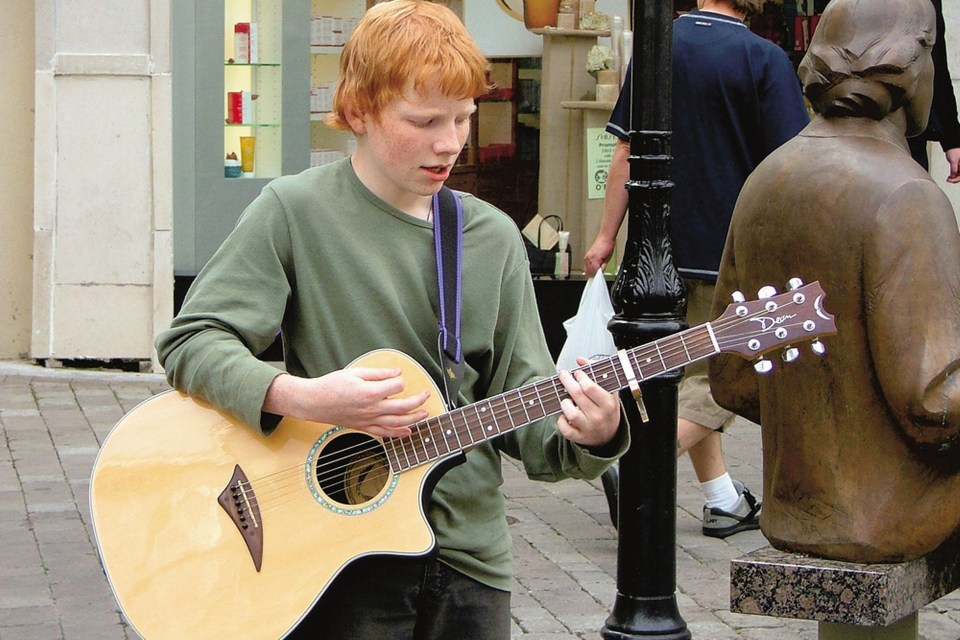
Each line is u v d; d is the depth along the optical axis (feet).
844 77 17.71
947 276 16.94
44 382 45.03
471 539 14.61
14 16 46.21
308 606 14.06
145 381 45.16
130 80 45.32
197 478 14.62
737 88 29.14
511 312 14.82
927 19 17.85
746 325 14.71
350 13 47.03
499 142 47.39
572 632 24.40
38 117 45.32
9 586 26.25
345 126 14.46
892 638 19.06
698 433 28.60
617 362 14.49
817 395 17.78
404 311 14.42
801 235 17.60
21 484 33.22
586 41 47.34
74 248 45.73
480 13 46.98
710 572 27.66
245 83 46.42
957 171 32.63
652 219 21.39
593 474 14.24
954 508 17.52
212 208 46.42
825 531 17.88
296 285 14.52
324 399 13.89
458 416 14.30
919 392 16.72
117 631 24.11
